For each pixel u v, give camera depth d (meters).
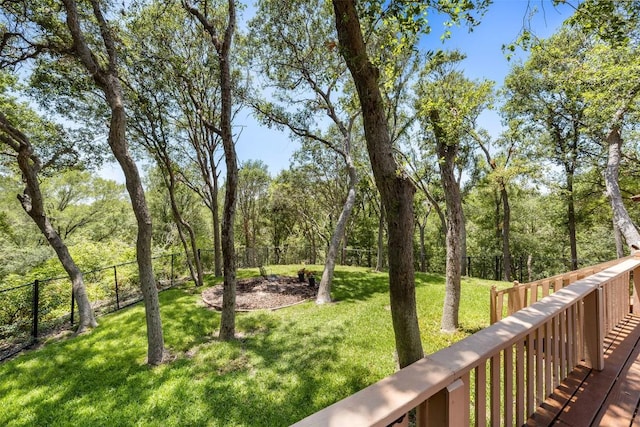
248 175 22.47
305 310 7.23
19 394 3.92
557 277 4.00
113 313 7.46
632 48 6.38
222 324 5.55
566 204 12.87
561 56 8.37
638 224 12.30
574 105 10.88
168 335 5.78
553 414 1.88
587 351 2.44
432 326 5.88
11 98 7.18
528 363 1.80
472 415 3.24
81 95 7.31
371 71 2.88
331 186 19.34
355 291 9.13
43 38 5.95
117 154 4.62
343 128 9.04
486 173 15.11
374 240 21.67
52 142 7.65
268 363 4.55
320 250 24.58
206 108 10.34
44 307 7.12
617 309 3.44
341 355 4.73
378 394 0.90
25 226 15.38
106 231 19.23
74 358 4.93
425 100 5.80
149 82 8.27
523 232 18.59
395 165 3.17
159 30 8.16
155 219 20.09
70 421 3.36
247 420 3.27
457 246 5.58
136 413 3.45
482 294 8.34
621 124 8.09
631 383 2.22
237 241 24.95
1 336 6.16
